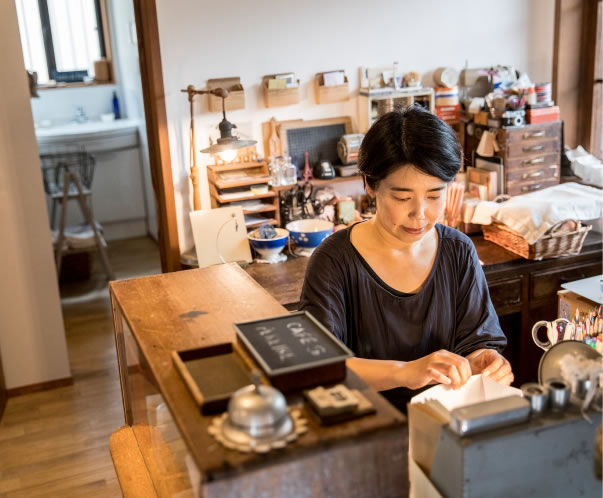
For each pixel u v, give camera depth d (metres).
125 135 5.70
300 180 3.28
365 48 3.34
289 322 1.00
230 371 0.95
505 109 3.24
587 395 0.89
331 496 0.78
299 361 0.87
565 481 0.90
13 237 3.34
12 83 3.17
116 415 3.31
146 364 1.02
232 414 0.78
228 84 3.14
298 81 3.24
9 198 3.29
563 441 0.88
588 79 3.64
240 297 1.24
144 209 6.04
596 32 3.54
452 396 1.23
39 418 3.31
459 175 3.37
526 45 3.62
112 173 5.82
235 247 3.05
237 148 2.80
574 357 1.06
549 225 2.86
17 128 3.22
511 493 0.87
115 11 5.58
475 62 3.55
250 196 3.10
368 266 1.55
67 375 3.59
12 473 2.89
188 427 0.81
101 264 5.43
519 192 3.31
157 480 1.11
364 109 3.33
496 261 2.90
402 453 0.80
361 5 3.28
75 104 5.97
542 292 3.00
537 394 0.89
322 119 3.36
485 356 1.50
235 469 0.73
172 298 1.24
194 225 3.01
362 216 3.34
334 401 0.81
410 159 1.34
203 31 3.06
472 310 1.60
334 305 1.54
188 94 3.08
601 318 1.59
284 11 3.17
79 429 3.20
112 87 6.05
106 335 4.17
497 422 0.86
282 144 3.27
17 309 3.42
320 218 3.25
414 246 1.57
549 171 3.34
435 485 0.90
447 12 3.44
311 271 1.58
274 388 0.85
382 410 0.82
